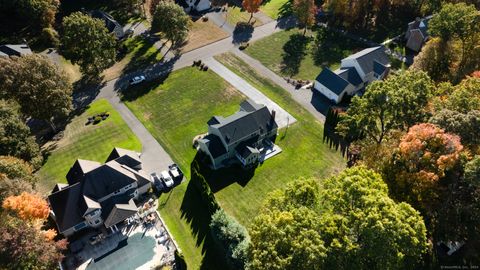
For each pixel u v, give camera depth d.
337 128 73.44
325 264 42.19
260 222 48.78
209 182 72.38
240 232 56.78
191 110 89.62
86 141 82.00
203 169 74.88
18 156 68.50
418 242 43.16
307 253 41.50
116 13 130.38
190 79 99.69
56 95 79.75
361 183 47.19
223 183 72.12
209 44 113.94
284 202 50.91
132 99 93.75
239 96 93.62
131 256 60.53
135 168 71.38
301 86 96.50
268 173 73.81
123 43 113.75
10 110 70.94
